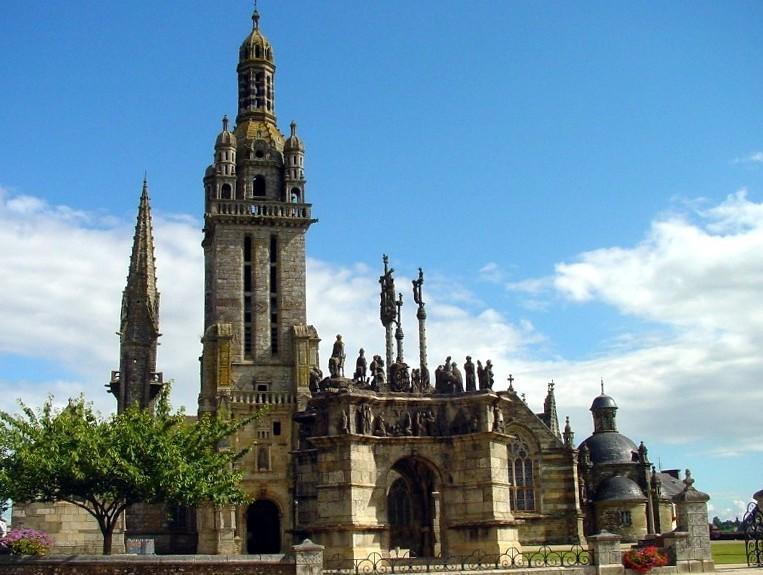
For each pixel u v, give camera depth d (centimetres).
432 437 6038
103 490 5478
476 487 5925
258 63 11981
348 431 5738
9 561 4934
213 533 9425
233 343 10712
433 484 6594
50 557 4947
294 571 4800
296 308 11012
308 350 10725
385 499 5881
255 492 9925
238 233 11056
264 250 11094
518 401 9619
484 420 5972
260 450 10088
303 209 11269
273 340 10894
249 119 11762
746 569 5578
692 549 5500
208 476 5797
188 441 5847
